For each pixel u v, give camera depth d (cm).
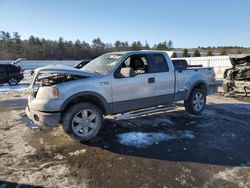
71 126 448
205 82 688
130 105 524
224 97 1022
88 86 460
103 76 482
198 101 679
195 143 470
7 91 1289
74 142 467
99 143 463
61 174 347
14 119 641
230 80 1053
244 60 1046
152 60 567
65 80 480
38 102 436
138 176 343
